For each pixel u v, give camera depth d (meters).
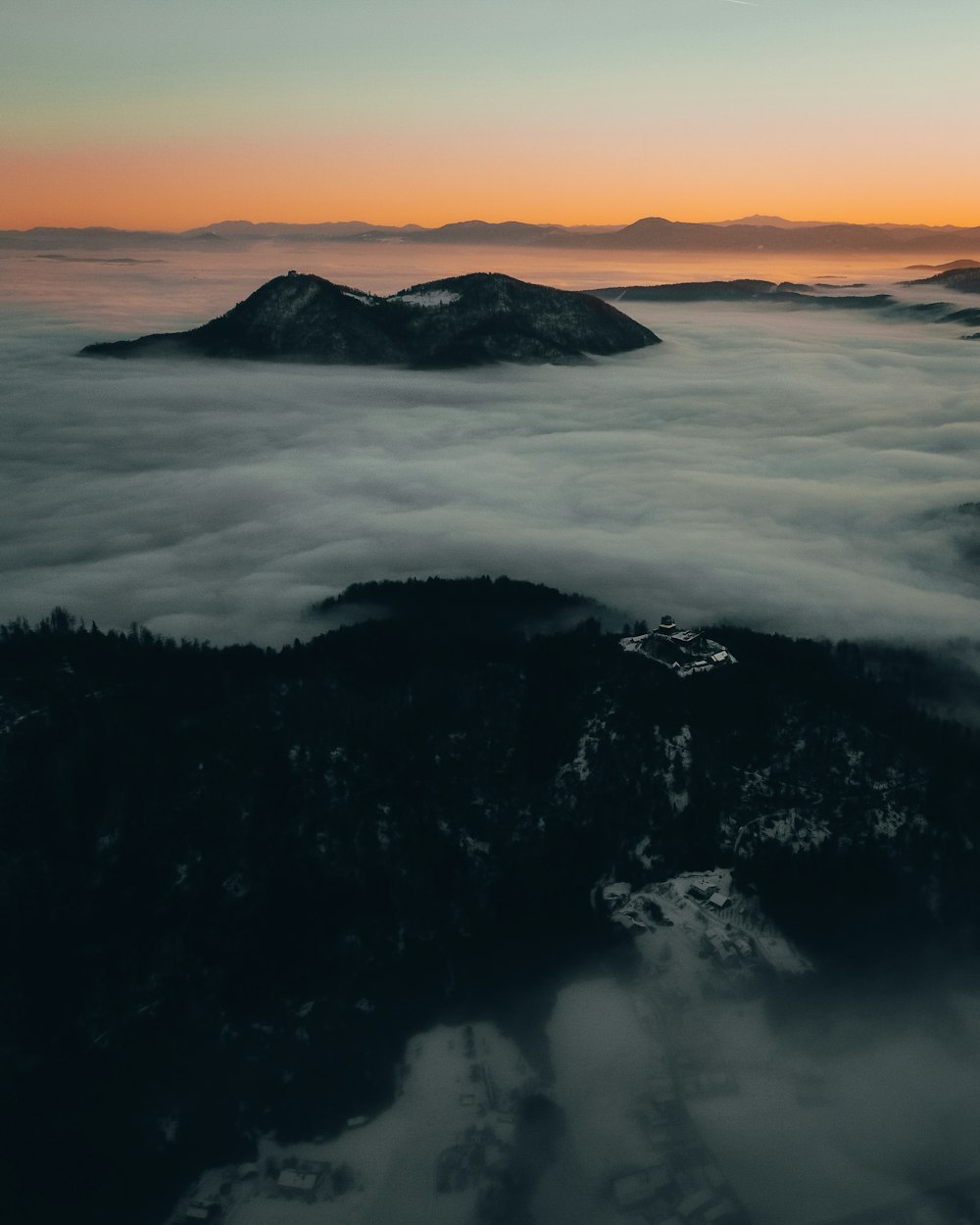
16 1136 108.75
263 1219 100.62
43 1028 118.38
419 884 139.25
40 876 131.50
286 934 130.88
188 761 146.62
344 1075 115.94
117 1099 113.25
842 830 144.50
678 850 144.75
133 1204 103.62
